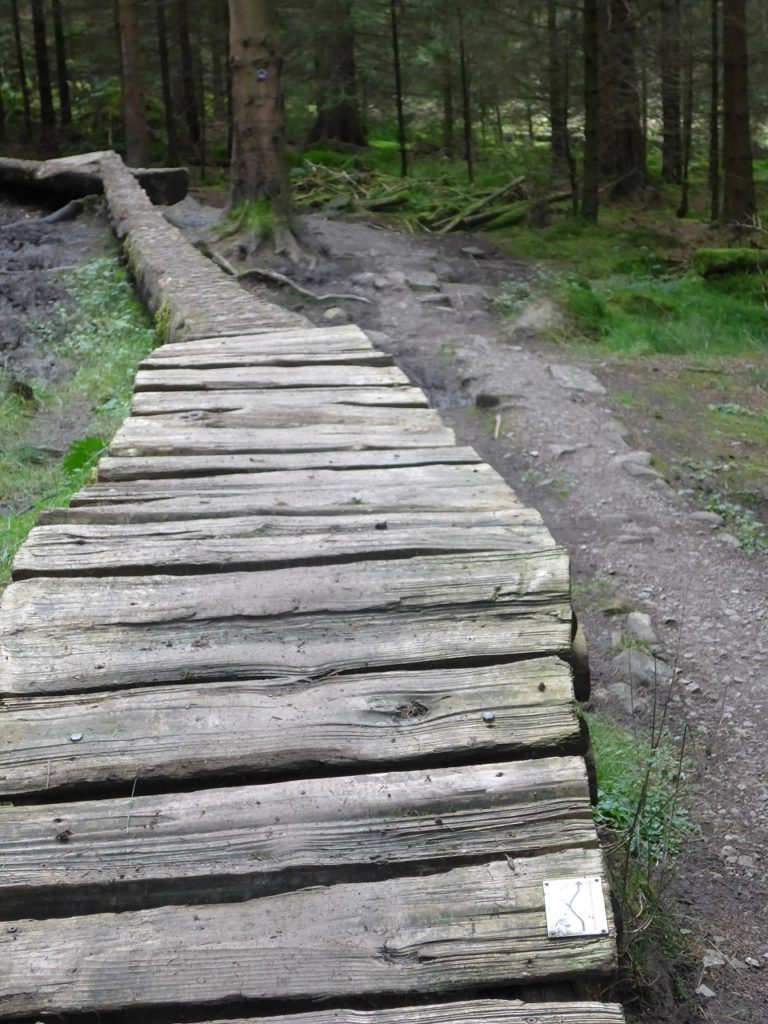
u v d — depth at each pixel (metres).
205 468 4.84
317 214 18.78
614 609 6.38
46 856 2.50
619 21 19.47
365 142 27.83
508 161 24.22
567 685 2.99
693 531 7.58
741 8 18.52
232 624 3.33
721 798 4.84
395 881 2.43
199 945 2.31
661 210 22.25
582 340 12.38
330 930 2.33
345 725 2.88
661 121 26.50
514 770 2.71
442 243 17.20
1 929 2.35
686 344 12.63
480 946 2.28
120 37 22.66
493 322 12.56
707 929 4.01
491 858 2.49
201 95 26.70
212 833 2.56
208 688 3.03
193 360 7.05
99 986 2.23
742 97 18.75
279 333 8.00
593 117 18.84
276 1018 2.14
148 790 2.74
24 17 29.67
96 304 11.60
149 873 2.46
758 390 11.04
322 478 4.66
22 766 2.74
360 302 12.50
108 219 15.44
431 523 4.07
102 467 4.85
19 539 6.15
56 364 10.19
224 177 24.66
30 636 3.25
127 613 3.37
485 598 3.43
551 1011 2.15
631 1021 3.39
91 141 27.17
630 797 4.71
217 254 13.90
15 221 16.58
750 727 5.36
